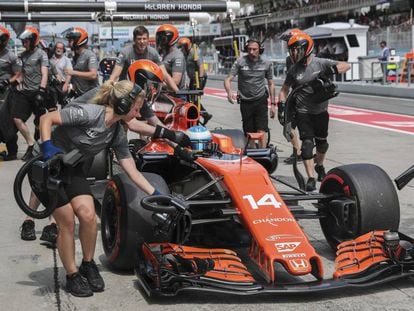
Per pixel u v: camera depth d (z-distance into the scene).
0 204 6.98
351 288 4.29
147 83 5.48
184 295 4.20
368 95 22.53
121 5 10.95
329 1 33.72
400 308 3.97
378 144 11.03
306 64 7.12
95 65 9.60
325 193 5.05
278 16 39.94
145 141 6.43
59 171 3.84
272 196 4.39
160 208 3.94
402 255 4.23
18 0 10.62
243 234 4.93
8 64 9.59
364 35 26.48
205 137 5.09
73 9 10.65
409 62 20.94
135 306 4.06
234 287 3.90
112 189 4.66
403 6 29.02
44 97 9.66
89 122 4.02
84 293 4.23
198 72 10.91
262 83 9.05
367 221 4.54
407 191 7.38
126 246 4.46
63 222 4.16
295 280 4.50
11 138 9.78
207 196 4.82
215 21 45.28
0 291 4.41
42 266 4.93
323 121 7.32
